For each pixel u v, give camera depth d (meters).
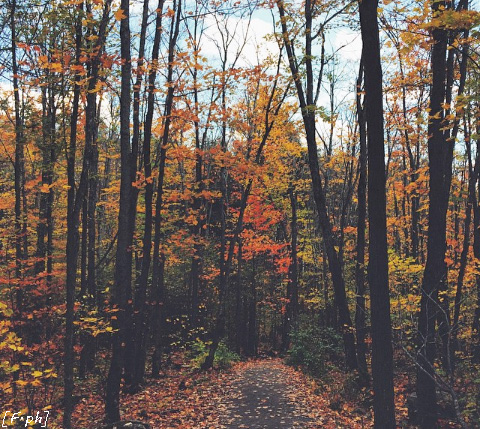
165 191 15.98
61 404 10.12
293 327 20.20
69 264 7.78
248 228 23.67
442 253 7.85
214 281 25.03
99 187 21.23
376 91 5.45
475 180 13.02
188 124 13.52
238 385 12.50
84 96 8.54
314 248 24.50
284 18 11.27
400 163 21.11
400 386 12.80
